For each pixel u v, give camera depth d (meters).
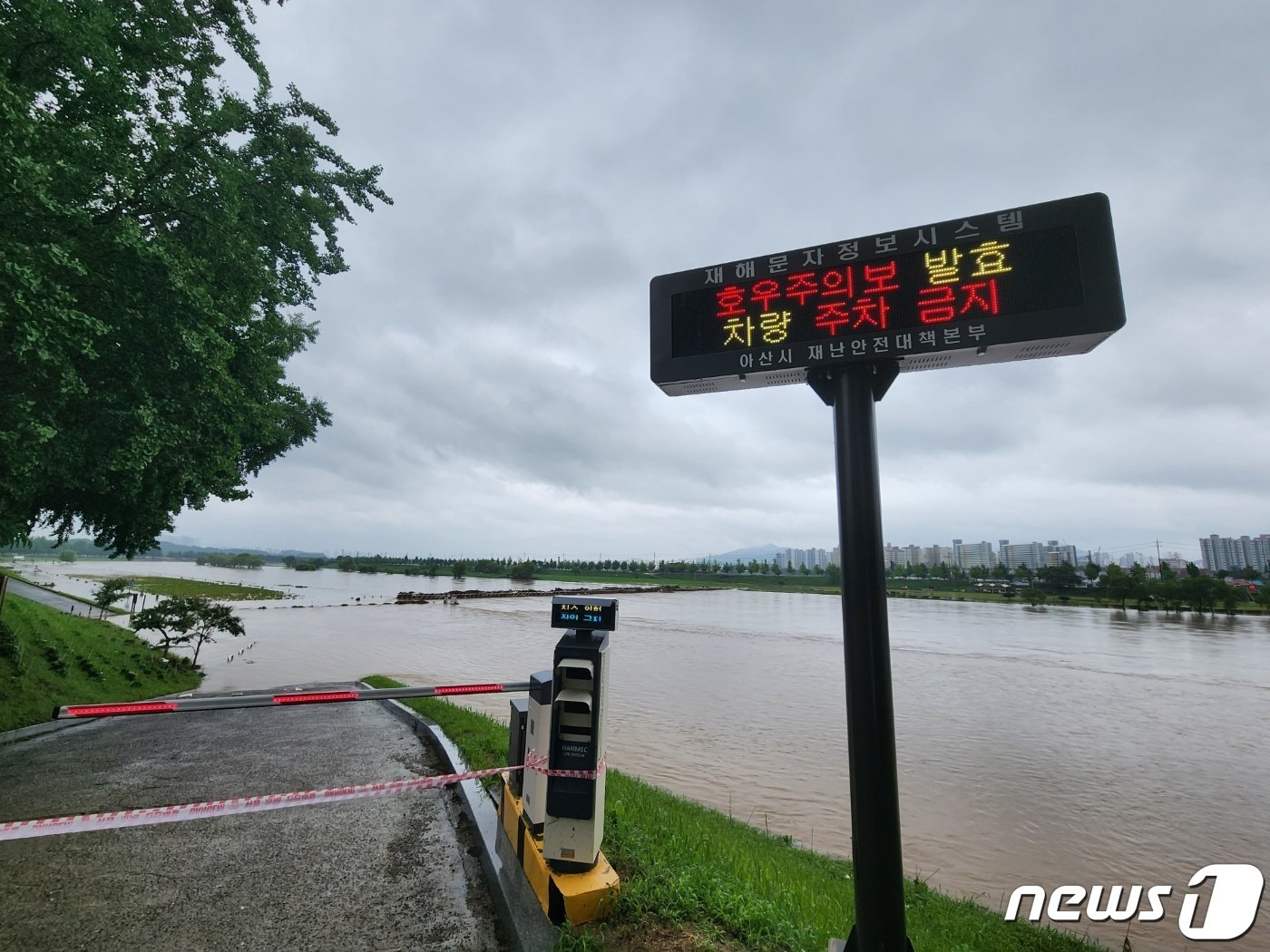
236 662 32.09
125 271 9.23
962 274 3.21
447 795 6.80
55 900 4.35
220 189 11.14
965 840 12.34
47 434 8.12
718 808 12.95
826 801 13.62
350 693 4.33
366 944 3.86
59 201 8.32
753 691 27.45
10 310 7.46
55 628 19.98
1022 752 19.41
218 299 11.37
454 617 66.25
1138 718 24.77
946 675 35.09
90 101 9.34
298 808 6.35
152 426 9.59
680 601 114.81
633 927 3.64
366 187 16.95
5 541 11.34
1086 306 3.00
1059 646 50.84
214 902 4.36
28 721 11.30
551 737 4.03
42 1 8.32
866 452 3.26
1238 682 33.75
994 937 6.89
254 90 13.92
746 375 3.63
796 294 3.52
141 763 8.38
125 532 13.78
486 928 4.06
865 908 2.81
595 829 3.98
